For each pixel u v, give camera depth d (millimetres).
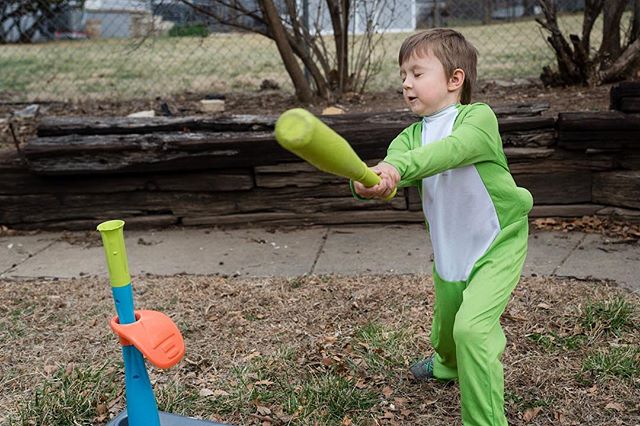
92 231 5887
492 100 7344
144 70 12547
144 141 5648
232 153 5641
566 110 6578
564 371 3439
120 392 3408
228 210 5805
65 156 5684
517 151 5469
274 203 5766
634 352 3545
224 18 8180
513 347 3676
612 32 7824
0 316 4297
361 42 8180
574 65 7773
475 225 2748
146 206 5859
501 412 2602
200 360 3689
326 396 3295
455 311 2900
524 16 12180
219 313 4227
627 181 5371
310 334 3932
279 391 3377
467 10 12219
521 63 10594
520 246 2764
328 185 5699
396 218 5691
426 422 3135
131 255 5309
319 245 5352
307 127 1641
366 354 3664
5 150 5965
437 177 2752
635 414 3127
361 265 4914
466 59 2703
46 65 13672
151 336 2297
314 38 7820
